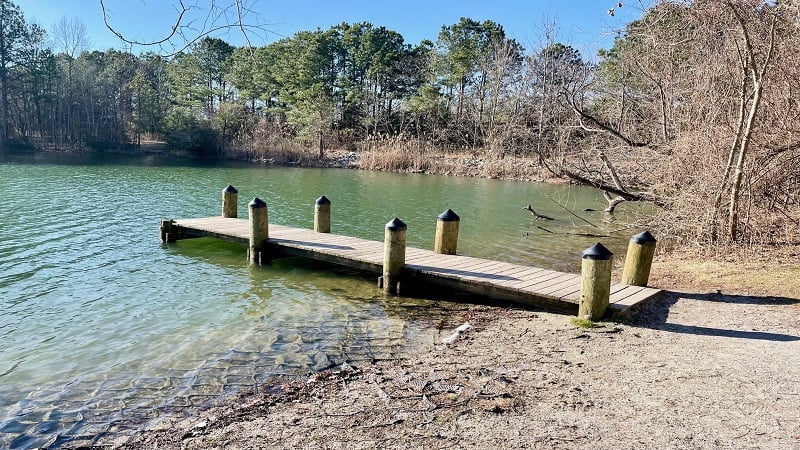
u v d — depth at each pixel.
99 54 48.41
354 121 48.84
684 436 3.71
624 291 7.24
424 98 44.50
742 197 10.47
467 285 7.64
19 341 6.10
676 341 5.70
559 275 8.04
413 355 5.66
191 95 45.28
